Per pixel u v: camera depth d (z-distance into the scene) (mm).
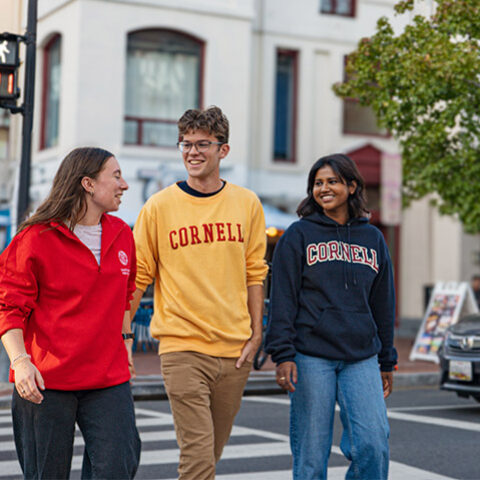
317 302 4844
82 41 22016
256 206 5062
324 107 25781
